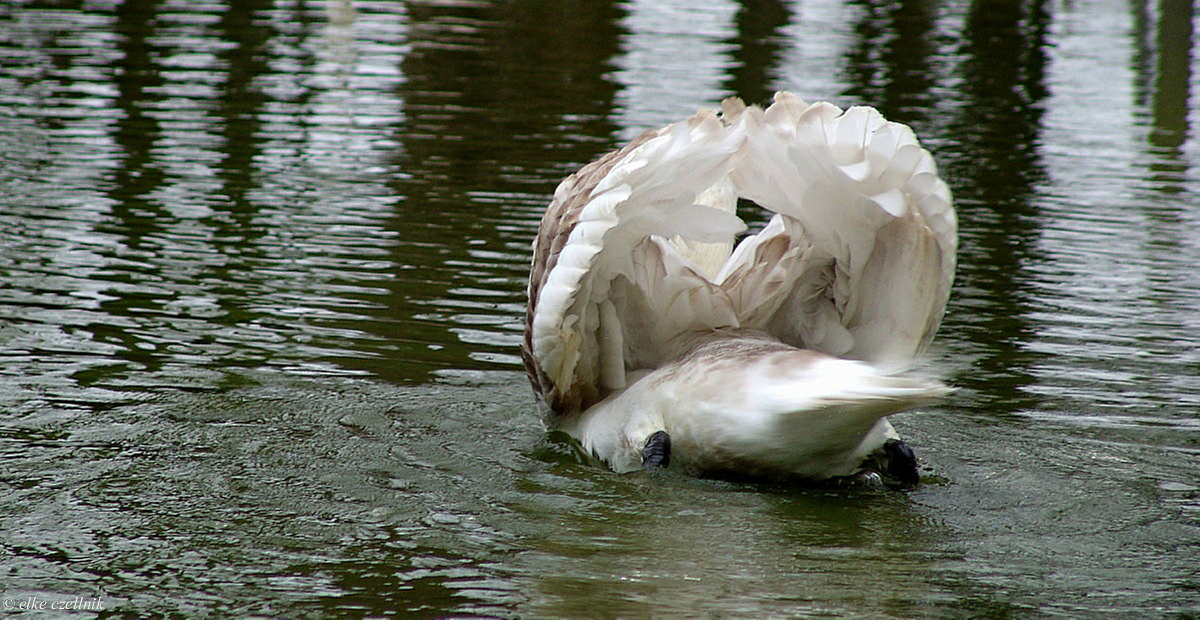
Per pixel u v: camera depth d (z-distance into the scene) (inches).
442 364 479.5
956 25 1485.0
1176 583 308.0
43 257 595.8
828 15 1520.7
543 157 843.4
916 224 383.9
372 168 802.8
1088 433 425.1
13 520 325.7
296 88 1037.2
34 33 1224.8
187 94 999.6
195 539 318.3
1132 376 485.7
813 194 386.3
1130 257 669.9
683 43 1298.0
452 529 330.3
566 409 416.8
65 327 498.9
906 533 339.3
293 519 333.4
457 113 971.3
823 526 343.3
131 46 1181.7
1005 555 324.5
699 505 357.1
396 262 612.4
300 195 732.7
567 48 1252.5
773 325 426.3
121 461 369.7
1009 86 1163.9
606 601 286.8
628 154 390.3
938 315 399.5
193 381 445.1
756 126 380.5
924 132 973.2
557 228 405.7
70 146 827.4
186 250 617.9
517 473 378.0
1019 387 471.2
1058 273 636.7
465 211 711.1
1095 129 1010.7
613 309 402.9
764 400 357.7
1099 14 1579.7
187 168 784.3
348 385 450.3
